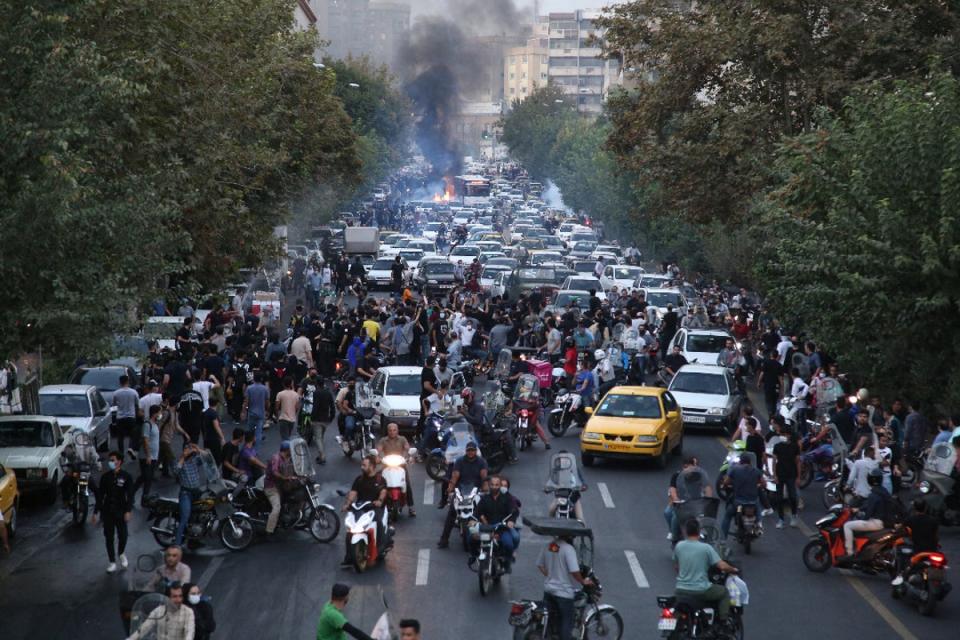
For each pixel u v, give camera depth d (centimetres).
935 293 5134
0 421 5981
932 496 5369
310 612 4056
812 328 6838
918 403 6412
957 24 8781
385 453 5497
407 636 2789
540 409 7294
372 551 4594
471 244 19712
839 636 3897
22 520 5484
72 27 4781
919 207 5212
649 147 10106
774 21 8831
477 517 4369
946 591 4112
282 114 11850
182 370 6881
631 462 6844
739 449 5231
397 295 13300
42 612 4103
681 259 16912
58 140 4025
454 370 8838
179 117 7181
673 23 10094
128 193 4484
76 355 4244
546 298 12300
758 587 4456
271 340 8069
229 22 8688
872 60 8931
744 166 9331
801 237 6644
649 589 4359
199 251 8300
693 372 7950
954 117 5219
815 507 5819
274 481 5000
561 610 3497
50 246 4025
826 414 6669
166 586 3353
